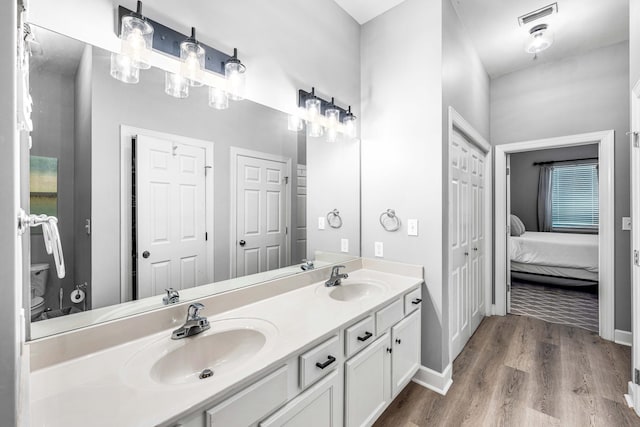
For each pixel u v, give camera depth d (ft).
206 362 3.58
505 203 10.49
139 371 2.89
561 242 13.34
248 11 5.03
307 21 6.16
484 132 9.81
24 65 2.23
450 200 6.62
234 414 2.70
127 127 3.76
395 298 5.37
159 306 3.92
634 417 5.35
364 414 4.58
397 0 6.76
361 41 7.66
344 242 7.15
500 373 6.82
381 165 7.22
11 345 1.53
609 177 8.48
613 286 8.37
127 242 3.79
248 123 5.13
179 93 4.16
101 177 3.57
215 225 4.75
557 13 7.27
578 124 9.04
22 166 3.00
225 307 4.47
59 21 3.23
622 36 8.18
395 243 6.98
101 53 3.51
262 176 5.42
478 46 8.67
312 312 4.42
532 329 9.23
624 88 8.39
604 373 6.75
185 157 4.35
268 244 5.56
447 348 6.48
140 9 3.61
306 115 6.04
